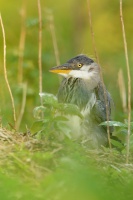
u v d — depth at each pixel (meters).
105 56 21.42
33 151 11.21
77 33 22.38
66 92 13.39
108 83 19.44
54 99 11.45
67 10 22.83
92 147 12.40
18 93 16.12
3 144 11.41
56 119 11.37
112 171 10.58
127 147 11.47
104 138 12.87
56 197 8.76
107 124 12.00
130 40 22.17
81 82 13.34
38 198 8.88
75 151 11.12
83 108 13.09
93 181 7.65
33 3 21.59
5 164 10.54
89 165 10.72
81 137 12.62
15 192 8.66
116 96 18.78
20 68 17.53
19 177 10.10
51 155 10.62
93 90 13.28
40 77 14.60
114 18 22.62
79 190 7.52
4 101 15.00
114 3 22.78
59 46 21.08
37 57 18.66
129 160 11.55
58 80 18.14
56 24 22.23
